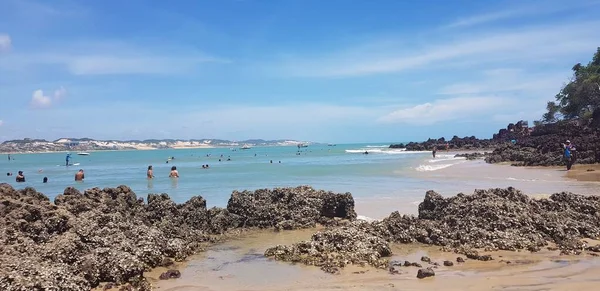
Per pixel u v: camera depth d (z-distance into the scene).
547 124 90.56
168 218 16.55
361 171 44.28
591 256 12.47
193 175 46.22
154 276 11.55
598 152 43.75
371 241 13.14
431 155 85.50
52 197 30.14
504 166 47.66
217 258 13.25
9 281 8.98
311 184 31.98
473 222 14.80
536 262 11.97
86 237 12.20
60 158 137.38
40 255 10.82
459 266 11.77
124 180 43.19
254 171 50.28
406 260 12.56
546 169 41.31
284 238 15.90
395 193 25.39
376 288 10.09
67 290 9.55
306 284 10.55
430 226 15.08
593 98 84.12
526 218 14.58
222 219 17.44
